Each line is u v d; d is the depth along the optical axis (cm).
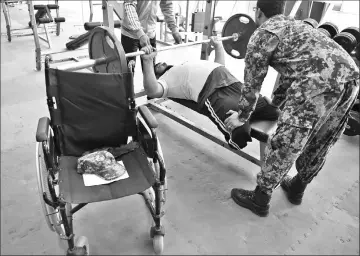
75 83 167
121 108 178
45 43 530
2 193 197
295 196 205
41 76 391
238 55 309
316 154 179
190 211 195
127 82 176
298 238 181
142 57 226
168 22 303
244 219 192
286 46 148
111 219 185
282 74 160
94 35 221
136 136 187
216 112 212
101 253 163
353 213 204
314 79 141
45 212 143
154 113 318
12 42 529
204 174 231
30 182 209
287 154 159
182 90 236
